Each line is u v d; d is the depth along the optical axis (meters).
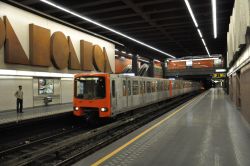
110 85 12.24
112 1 15.25
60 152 7.63
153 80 19.22
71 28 21.31
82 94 12.62
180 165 5.53
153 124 10.69
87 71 23.44
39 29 17.53
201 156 6.15
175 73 44.12
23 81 16.78
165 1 15.49
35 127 11.76
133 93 15.02
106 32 23.80
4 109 15.27
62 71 20.33
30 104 17.34
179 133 8.80
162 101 22.97
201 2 15.78
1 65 15.04
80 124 14.66
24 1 15.12
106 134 10.13
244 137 8.20
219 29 23.22
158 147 6.97
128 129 10.69
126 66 41.09
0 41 14.62
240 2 9.37
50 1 14.66
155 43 30.47
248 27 7.73
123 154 6.34
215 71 40.75
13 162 6.05
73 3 15.54
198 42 30.41
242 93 13.72
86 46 22.83
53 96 19.86
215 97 31.02
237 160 5.83
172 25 21.28
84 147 7.97
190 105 20.00
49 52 18.66
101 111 12.12
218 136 8.34
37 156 6.07
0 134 10.03
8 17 15.48
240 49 12.05
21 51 16.20
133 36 25.91
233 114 14.09
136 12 17.41
